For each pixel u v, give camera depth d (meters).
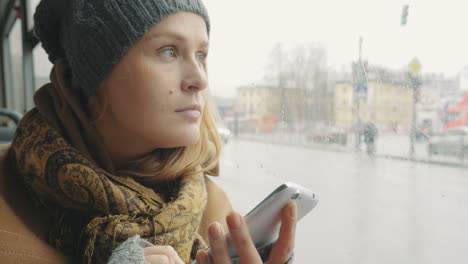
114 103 0.39
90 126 0.42
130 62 0.37
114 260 0.31
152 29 0.37
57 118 0.43
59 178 0.39
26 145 0.40
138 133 0.40
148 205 0.42
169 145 0.41
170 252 0.33
